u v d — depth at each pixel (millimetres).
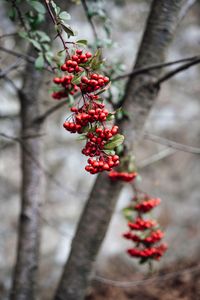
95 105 643
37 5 819
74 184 1880
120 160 912
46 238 1641
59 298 1004
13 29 1552
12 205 1759
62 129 1931
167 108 2109
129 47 1953
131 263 1568
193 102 2129
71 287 993
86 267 985
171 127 2064
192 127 2062
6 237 1636
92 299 1379
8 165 1808
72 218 1766
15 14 848
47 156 1852
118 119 934
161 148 2021
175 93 2145
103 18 1008
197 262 1502
